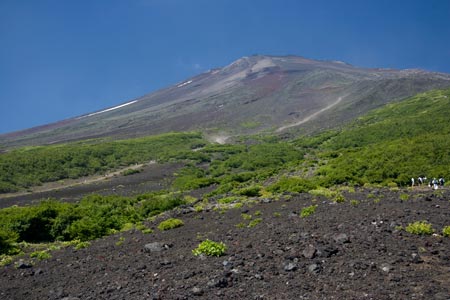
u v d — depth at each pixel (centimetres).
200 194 3825
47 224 2195
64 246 1817
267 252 1112
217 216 2020
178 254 1255
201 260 1124
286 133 11450
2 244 1797
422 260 941
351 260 964
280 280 883
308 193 2473
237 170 7062
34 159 7488
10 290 1113
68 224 2197
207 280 918
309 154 7781
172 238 1588
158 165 7950
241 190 3088
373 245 1074
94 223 2134
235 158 7981
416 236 1142
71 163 7712
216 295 826
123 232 2002
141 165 8119
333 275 884
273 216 1758
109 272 1155
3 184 5956
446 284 795
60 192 5419
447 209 1501
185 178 5850
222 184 4509
